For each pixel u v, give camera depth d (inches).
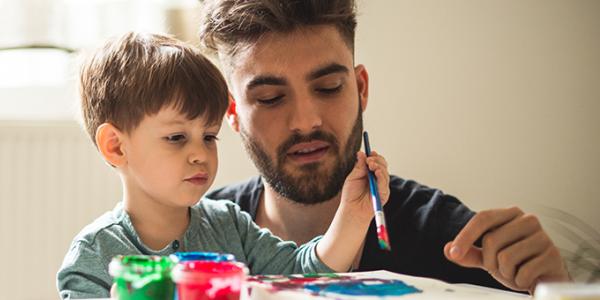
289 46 46.3
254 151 49.6
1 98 96.7
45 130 90.4
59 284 38.5
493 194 91.7
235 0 48.8
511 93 91.7
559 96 91.5
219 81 43.0
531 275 32.9
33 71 92.6
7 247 90.2
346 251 40.9
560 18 91.4
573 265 79.9
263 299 27.0
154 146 40.4
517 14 91.6
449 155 92.5
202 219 43.9
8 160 90.0
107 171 91.9
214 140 42.9
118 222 41.1
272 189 50.9
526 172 91.6
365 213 40.8
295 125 46.9
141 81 40.5
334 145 48.0
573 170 91.4
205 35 51.6
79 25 91.9
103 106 42.0
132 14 92.0
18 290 90.5
